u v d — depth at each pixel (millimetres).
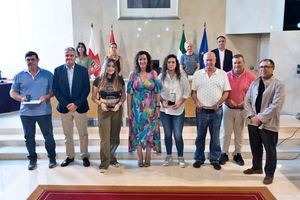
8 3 6508
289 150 4301
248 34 6219
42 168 3963
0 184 3479
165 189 3312
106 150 3785
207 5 6152
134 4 6156
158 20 6207
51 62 6676
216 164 3861
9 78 6773
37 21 6551
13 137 4695
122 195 3189
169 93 3732
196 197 3127
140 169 3895
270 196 3146
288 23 5203
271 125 3299
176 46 6273
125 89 4172
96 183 3484
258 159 3656
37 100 3762
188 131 4859
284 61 5297
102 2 6160
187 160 4215
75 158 4289
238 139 3949
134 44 6281
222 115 3910
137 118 3762
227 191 3254
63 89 3789
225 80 3666
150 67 3736
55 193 3252
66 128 3947
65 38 6566
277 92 3213
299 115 5160
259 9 5637
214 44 6254
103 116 3723
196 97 3744
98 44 6281
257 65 6352
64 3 6457
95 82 3748
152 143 3832
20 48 6660
